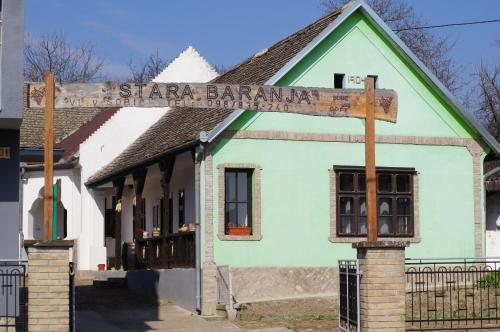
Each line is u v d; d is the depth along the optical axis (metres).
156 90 16.59
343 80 23.81
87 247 30.75
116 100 16.36
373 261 16.11
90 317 21.03
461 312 19.06
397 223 23.80
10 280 15.77
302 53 23.00
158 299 24.11
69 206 31.72
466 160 24.61
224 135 22.23
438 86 24.23
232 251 22.05
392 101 17.75
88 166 30.84
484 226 24.62
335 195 23.14
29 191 32.03
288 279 22.47
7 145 16.73
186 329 19.09
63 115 36.47
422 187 24.08
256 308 21.14
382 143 23.84
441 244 24.06
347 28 23.91
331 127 23.30
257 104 17.14
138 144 30.23
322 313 20.45
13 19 15.93
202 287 21.36
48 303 15.09
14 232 16.61
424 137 24.25
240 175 22.72
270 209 22.53
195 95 16.81
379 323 15.98
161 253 25.14
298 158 22.92
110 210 31.64
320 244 22.88
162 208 26.88
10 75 15.78
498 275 21.28
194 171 23.53
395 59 24.27
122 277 27.67
